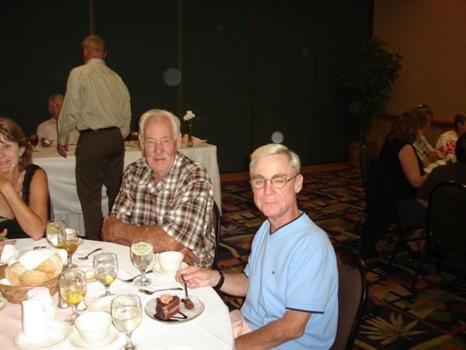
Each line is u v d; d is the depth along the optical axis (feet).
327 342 4.87
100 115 11.83
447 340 8.28
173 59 20.51
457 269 11.49
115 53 19.25
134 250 5.05
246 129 22.94
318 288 4.59
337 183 20.86
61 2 17.93
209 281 5.41
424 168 13.09
